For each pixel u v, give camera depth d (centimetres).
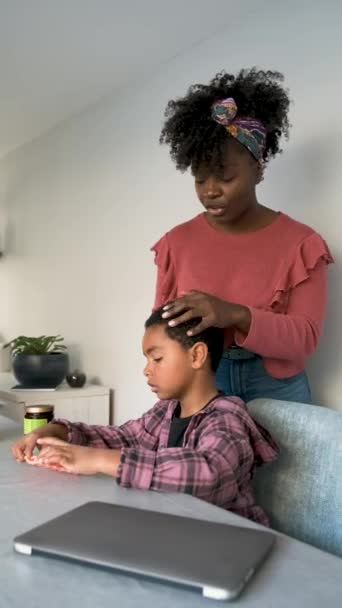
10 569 56
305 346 127
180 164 139
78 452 88
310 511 97
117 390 260
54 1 189
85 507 71
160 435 106
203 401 102
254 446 95
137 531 63
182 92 223
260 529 66
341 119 161
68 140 304
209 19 199
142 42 217
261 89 133
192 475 79
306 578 55
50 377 253
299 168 173
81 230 290
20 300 354
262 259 136
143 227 244
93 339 279
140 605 50
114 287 263
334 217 163
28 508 73
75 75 248
